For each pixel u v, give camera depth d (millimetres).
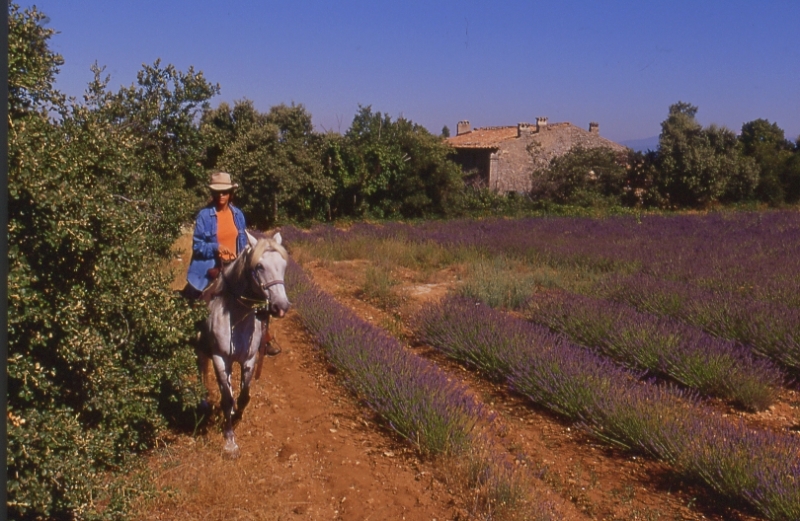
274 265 5848
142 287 5246
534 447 6852
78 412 4867
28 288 4262
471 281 14273
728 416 7816
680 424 6574
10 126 4141
